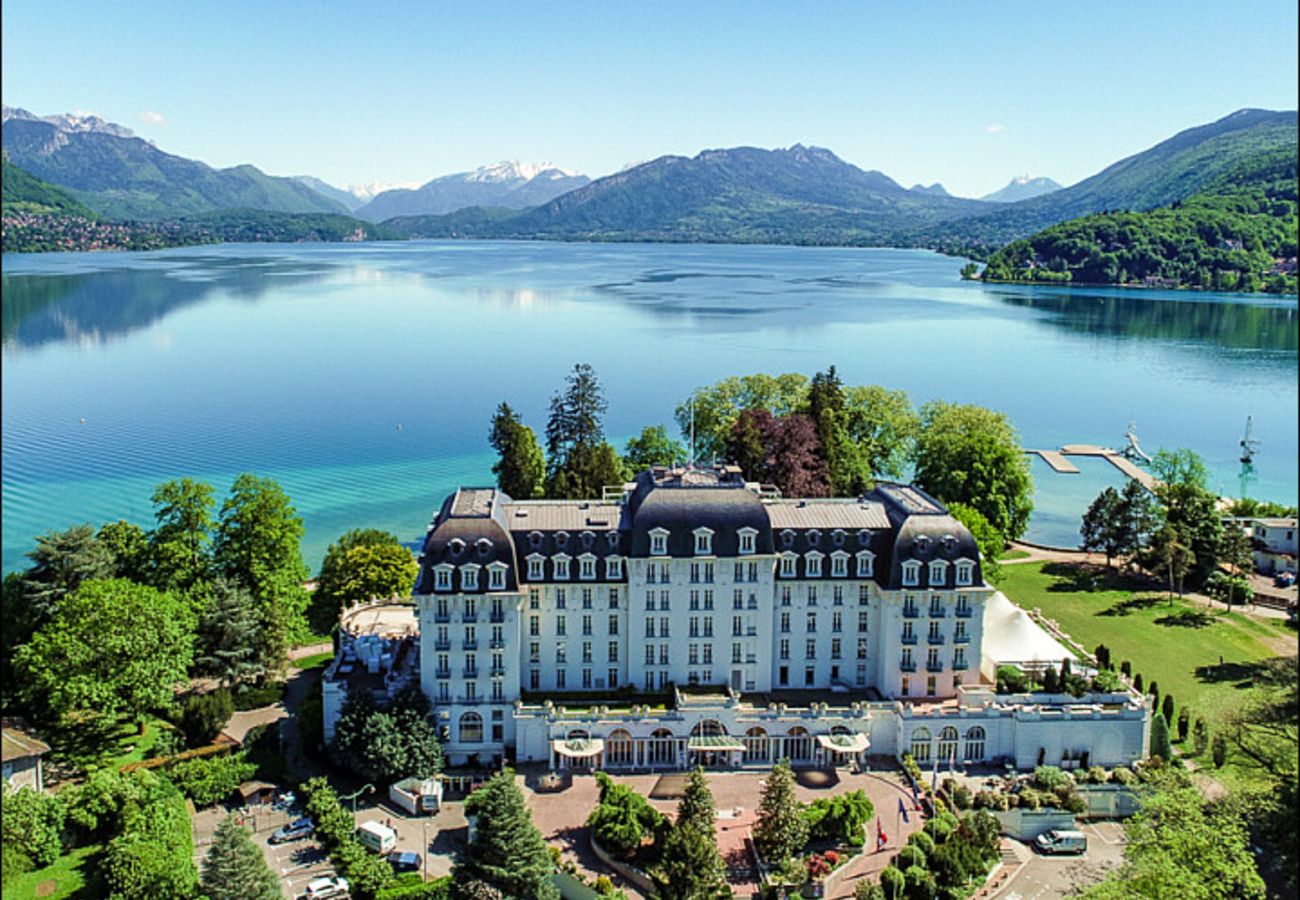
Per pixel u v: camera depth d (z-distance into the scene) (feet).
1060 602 571.28
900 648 419.13
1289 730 303.27
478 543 403.75
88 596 399.85
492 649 403.95
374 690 410.11
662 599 418.72
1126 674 462.19
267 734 412.77
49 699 395.55
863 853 344.90
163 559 473.67
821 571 425.69
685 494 423.23
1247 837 305.12
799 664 433.07
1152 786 360.69
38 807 335.67
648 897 324.39
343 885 322.75
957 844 329.93
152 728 418.51
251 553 486.79
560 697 415.64
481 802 335.47
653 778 393.09
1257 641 513.86
